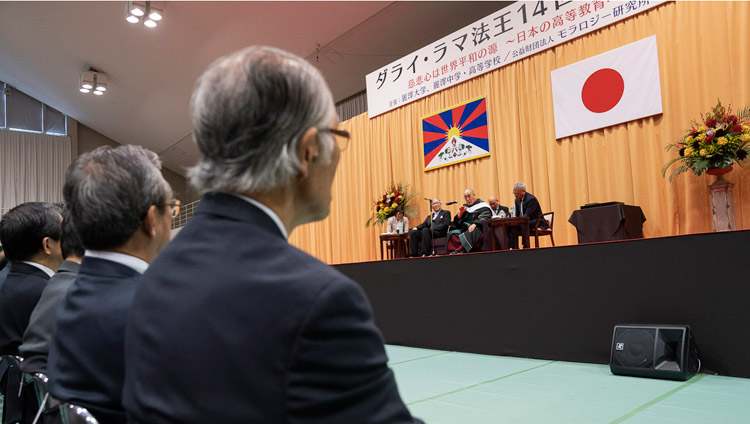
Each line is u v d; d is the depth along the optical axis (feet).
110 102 49.80
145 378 2.16
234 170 2.20
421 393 11.12
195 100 2.35
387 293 18.65
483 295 15.79
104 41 40.32
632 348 11.85
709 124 17.06
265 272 2.08
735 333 11.14
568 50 22.08
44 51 44.65
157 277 2.34
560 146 22.26
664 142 19.43
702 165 16.66
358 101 37.68
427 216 25.61
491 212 22.00
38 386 4.89
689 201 18.74
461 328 16.31
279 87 2.22
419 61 27.58
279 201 2.39
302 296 1.97
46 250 7.02
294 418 1.90
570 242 21.77
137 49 40.06
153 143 54.13
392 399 2.10
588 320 13.42
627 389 10.51
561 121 21.98
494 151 24.53
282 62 2.30
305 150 2.34
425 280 17.46
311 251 33.71
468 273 16.22
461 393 10.92
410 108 28.25
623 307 12.81
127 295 3.51
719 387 10.25
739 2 18.06
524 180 23.35
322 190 2.52
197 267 2.20
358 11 30.50
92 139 58.59
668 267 12.14
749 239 11.04
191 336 2.05
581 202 21.50
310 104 2.29
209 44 36.63
